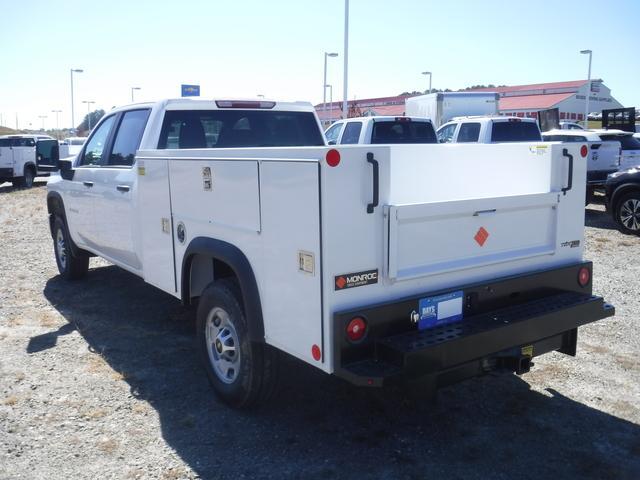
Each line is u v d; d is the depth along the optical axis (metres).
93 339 5.71
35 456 3.70
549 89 62.22
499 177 4.55
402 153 4.38
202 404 4.40
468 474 3.53
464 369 3.61
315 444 3.86
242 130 5.89
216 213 4.10
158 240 4.98
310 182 3.21
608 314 4.20
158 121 5.43
